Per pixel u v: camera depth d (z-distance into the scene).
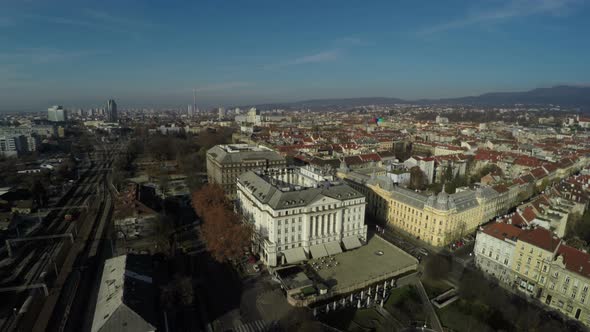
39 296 129.88
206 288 139.00
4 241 177.00
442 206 178.50
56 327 113.25
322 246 165.62
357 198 174.25
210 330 114.50
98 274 146.12
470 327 117.00
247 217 190.62
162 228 176.75
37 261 156.75
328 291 133.75
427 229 186.50
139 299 101.62
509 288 143.38
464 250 178.25
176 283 134.88
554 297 128.75
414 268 157.50
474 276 147.75
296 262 157.88
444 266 158.38
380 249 173.75
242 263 160.12
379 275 147.25
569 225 184.12
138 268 118.25
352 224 175.88
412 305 129.50
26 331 110.19
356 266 156.00
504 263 147.50
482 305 129.12
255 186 185.00
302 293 131.50
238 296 134.00
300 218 159.12
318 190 168.12
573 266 123.31
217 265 157.25
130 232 186.00
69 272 147.12
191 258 162.88
